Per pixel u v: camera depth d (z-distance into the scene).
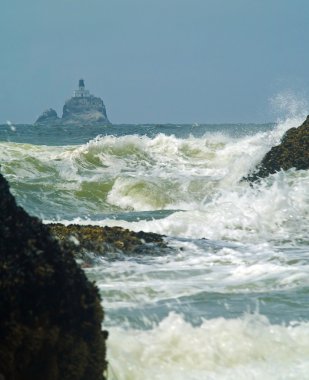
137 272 46.84
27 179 102.69
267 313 37.66
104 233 53.06
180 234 65.88
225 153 122.69
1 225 25.81
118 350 30.14
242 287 43.41
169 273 46.88
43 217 83.88
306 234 65.75
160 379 29.16
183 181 99.50
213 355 30.75
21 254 25.36
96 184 100.69
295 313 37.69
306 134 95.75
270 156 96.19
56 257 26.11
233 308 38.50
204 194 97.31
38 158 112.19
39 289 24.97
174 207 95.44
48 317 24.80
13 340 24.12
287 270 47.53
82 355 25.39
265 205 70.19
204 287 43.12
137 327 33.69
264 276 46.09
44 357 24.64
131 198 97.25
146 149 122.12
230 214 68.88
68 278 25.83
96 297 26.52
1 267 24.73
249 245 58.47
